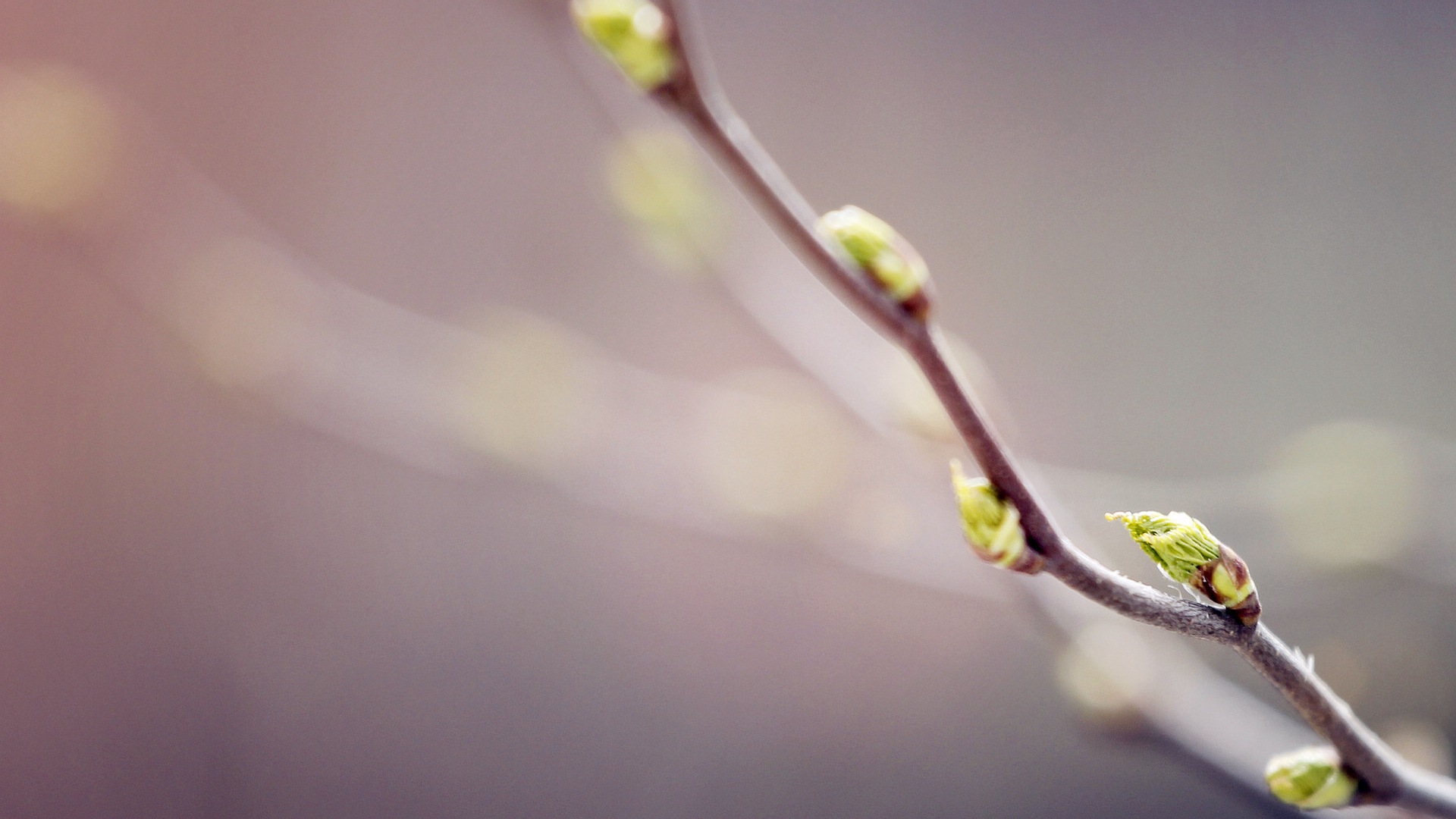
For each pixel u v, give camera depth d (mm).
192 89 720
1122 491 577
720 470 452
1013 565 249
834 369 414
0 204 660
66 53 697
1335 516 426
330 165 738
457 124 754
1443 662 636
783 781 727
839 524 436
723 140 259
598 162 738
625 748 742
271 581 738
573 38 362
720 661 742
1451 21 735
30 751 697
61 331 709
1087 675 342
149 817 705
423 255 746
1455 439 726
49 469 710
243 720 723
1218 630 250
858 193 745
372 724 737
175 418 729
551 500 667
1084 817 707
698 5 737
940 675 725
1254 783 329
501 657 752
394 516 747
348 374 513
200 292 493
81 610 711
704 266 381
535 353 464
